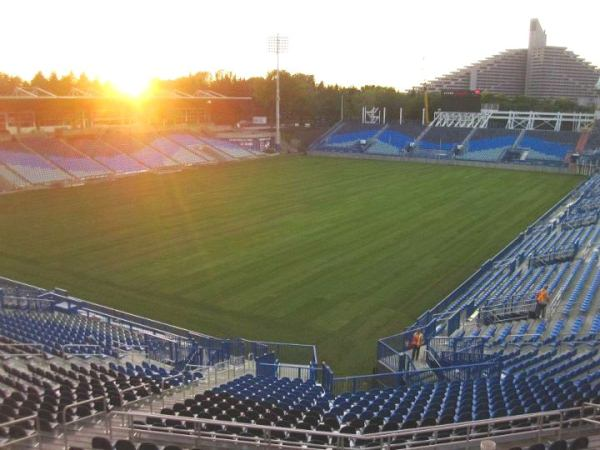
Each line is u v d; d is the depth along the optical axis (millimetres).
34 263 34469
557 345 21156
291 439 12680
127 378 17844
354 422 13477
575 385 15930
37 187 58656
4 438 11625
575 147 78000
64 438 11805
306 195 55812
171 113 93312
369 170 73688
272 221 44844
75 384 16266
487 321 25328
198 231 41750
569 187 60906
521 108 121562
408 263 34812
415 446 11812
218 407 14414
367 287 30859
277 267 33906
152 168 71438
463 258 35781
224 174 69438
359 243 38938
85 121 80625
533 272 31078
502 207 50594
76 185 60750
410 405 15570
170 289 30469
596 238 36250
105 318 26531
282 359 23266
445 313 26031
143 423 13367
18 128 72188
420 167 76812
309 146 92750
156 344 23203
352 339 25016
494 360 19859
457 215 47375
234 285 31047
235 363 22234
